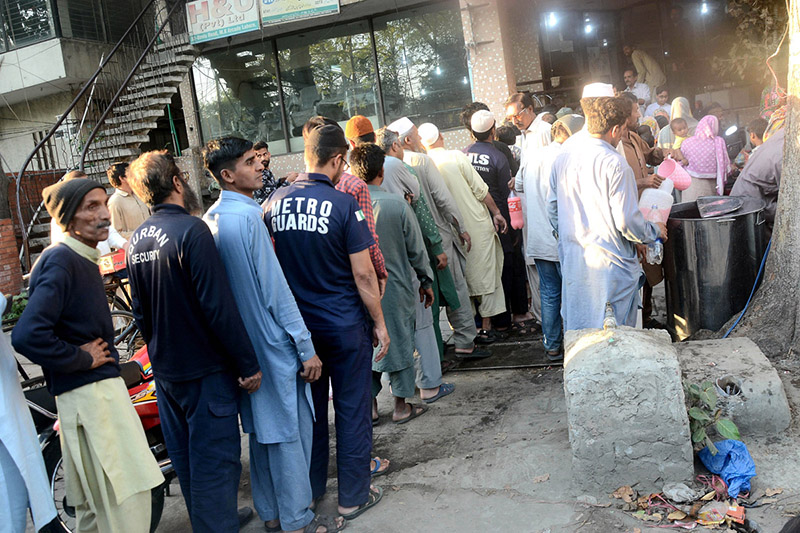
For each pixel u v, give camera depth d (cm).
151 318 308
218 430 302
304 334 310
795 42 403
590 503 315
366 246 329
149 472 292
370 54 1224
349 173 398
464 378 498
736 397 343
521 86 1243
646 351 315
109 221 290
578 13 1277
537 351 529
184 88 1350
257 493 335
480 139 587
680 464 310
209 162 308
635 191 383
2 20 1412
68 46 1378
